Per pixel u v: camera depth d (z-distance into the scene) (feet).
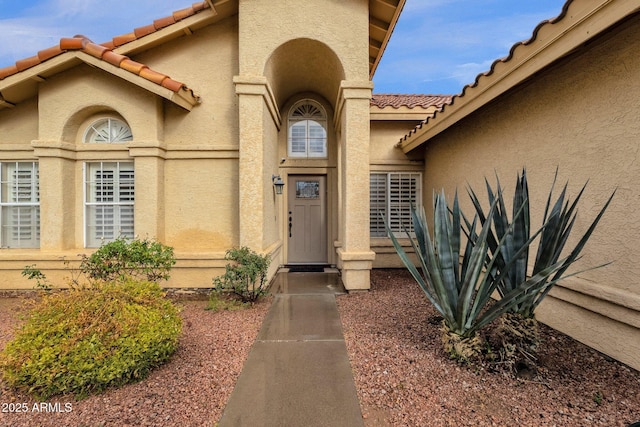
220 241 22.12
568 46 11.58
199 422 8.61
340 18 20.93
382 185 30.22
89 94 20.68
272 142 24.82
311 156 30.37
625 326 11.18
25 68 19.42
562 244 11.23
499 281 11.24
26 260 20.62
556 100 14.08
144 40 21.17
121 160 21.57
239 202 21.25
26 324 10.75
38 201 22.09
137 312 11.37
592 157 12.35
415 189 30.25
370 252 21.08
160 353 11.08
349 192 21.06
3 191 22.17
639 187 10.66
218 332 14.53
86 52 19.26
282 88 26.91
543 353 12.06
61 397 9.65
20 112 21.76
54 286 20.65
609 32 11.21
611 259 11.60
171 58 22.15
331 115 30.12
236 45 22.20
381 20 23.08
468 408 8.98
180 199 22.06
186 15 20.98
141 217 20.83
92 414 8.92
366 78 20.90
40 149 20.49
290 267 29.73
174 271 21.16
